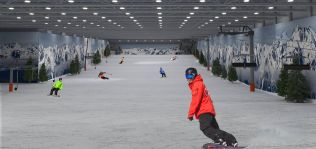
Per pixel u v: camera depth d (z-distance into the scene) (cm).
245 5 2128
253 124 1292
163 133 1096
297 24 2428
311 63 2203
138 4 2161
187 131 1132
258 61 3353
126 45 9788
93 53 6944
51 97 2489
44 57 4262
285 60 2638
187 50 9462
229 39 4534
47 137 1034
